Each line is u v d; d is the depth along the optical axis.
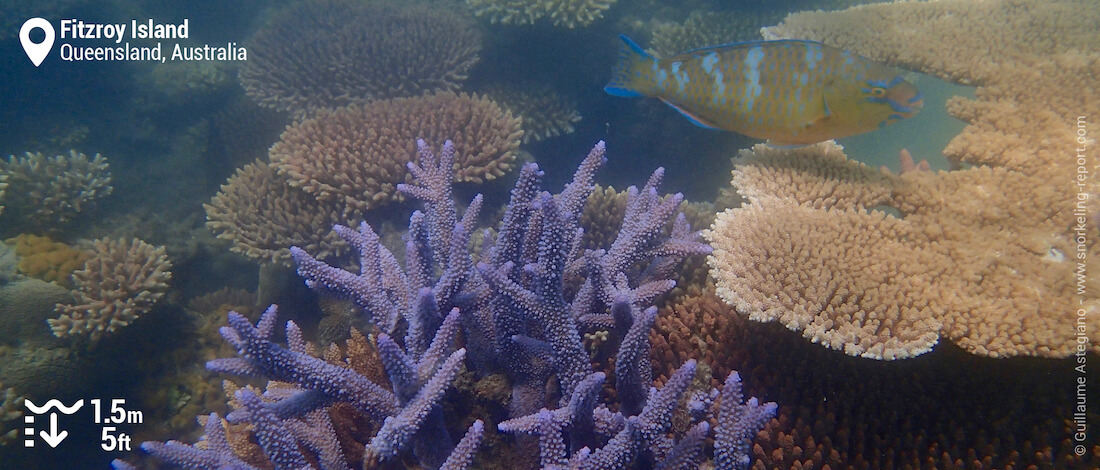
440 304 0.58
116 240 1.23
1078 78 0.76
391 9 1.76
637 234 0.66
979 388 0.56
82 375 0.96
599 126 1.64
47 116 1.81
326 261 0.99
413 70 1.45
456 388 0.59
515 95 1.54
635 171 1.64
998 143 0.70
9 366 0.90
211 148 1.74
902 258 0.57
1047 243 0.58
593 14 1.49
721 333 0.62
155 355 1.03
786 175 0.68
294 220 1.00
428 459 0.54
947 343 0.58
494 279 0.53
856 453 0.53
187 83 1.85
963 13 0.97
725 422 0.47
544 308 0.54
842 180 0.68
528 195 0.62
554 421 0.48
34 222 1.18
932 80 1.90
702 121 0.58
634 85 0.59
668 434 0.54
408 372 0.50
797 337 0.60
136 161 1.76
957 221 0.62
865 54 0.92
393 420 0.48
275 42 1.64
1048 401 0.54
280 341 1.04
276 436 0.49
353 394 0.52
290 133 1.10
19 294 0.93
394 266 0.65
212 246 1.36
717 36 1.55
